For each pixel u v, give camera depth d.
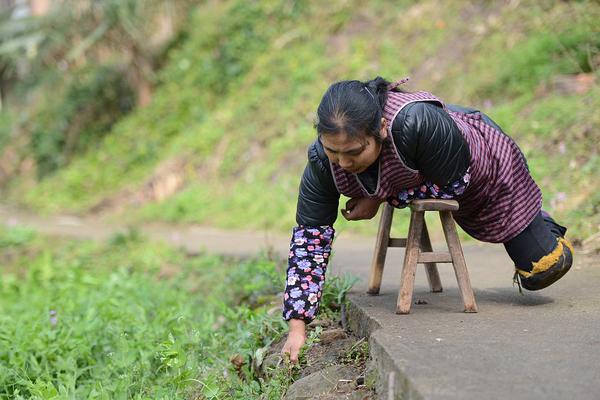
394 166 3.40
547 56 10.75
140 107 17.84
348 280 4.58
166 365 4.28
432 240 7.52
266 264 5.45
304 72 14.86
